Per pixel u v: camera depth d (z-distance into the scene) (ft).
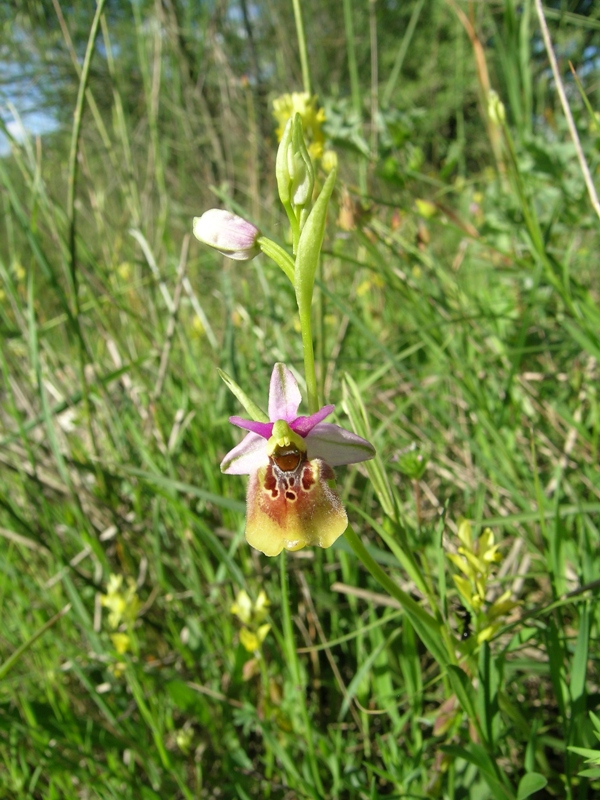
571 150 0.87
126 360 0.95
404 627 0.55
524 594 0.66
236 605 0.60
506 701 0.46
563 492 0.70
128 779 0.57
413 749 0.53
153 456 0.87
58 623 0.76
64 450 0.95
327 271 1.05
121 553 0.80
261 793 0.60
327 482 0.43
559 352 0.90
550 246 0.93
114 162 1.00
